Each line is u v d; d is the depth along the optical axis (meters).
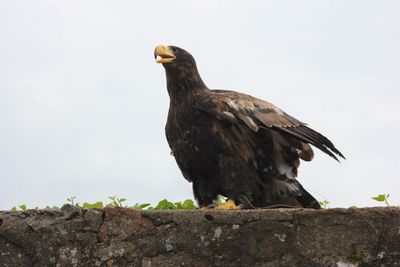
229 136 13.16
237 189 13.02
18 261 9.97
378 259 9.32
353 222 9.43
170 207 12.95
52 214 10.09
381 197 11.70
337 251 9.38
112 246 9.82
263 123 12.81
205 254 9.60
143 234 9.81
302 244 9.44
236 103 13.06
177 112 13.71
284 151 13.41
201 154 13.43
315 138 12.90
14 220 10.09
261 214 9.60
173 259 9.66
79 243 9.91
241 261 9.52
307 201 13.59
